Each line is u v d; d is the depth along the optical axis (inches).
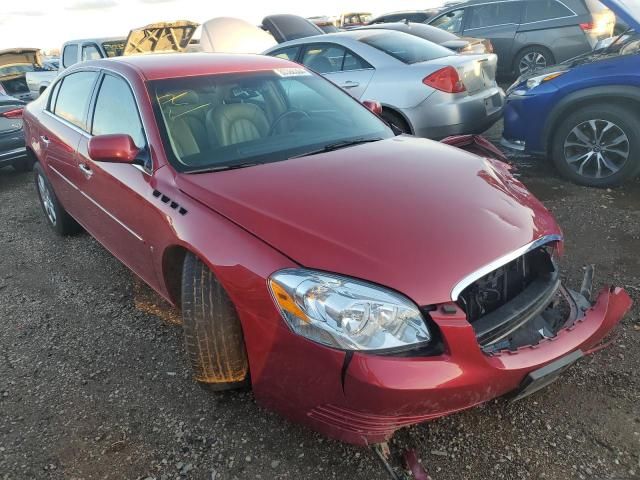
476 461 83.6
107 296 143.9
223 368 92.7
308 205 86.3
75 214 161.2
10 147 268.2
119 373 110.5
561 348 80.4
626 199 178.9
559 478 79.7
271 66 137.8
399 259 75.4
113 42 468.4
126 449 90.4
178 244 93.3
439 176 97.9
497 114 235.5
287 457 86.4
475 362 72.8
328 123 126.3
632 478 78.9
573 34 370.9
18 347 123.0
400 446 86.7
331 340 71.4
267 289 77.3
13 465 88.5
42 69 668.7
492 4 403.9
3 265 170.9
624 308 90.2
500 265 78.8
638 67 173.8
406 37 253.1
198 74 125.1
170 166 104.5
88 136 137.3
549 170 213.2
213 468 85.3
